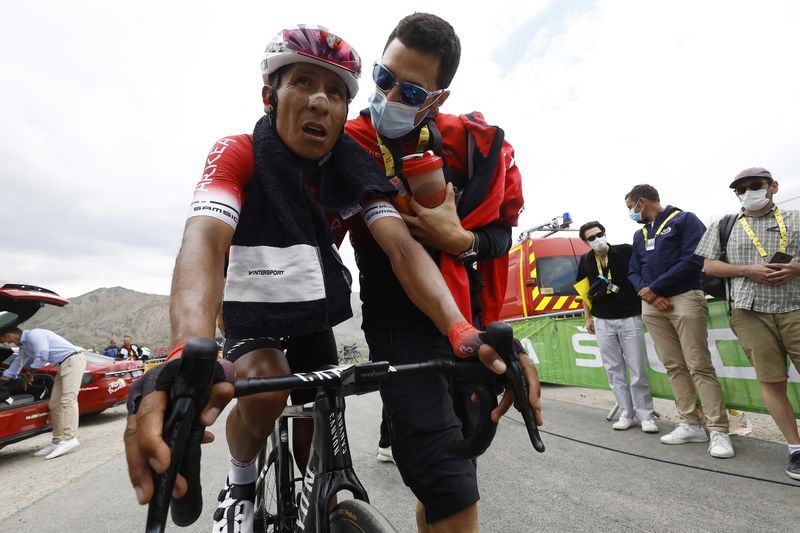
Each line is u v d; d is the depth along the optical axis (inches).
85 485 134.0
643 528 76.7
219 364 24.7
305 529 40.5
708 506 83.4
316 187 50.3
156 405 21.0
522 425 158.6
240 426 49.3
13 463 182.1
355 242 56.3
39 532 99.5
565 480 102.6
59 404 189.8
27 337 192.7
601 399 201.9
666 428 144.6
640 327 145.4
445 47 49.9
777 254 98.2
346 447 39.3
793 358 98.4
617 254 151.5
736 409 128.4
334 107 43.3
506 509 88.9
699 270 121.4
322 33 41.7
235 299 39.6
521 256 280.4
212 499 108.8
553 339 227.1
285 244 41.1
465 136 56.1
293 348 56.7
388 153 53.1
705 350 117.5
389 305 51.9
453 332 37.5
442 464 42.8
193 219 35.6
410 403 45.8
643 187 138.1
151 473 20.4
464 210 52.4
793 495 85.3
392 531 31.2
